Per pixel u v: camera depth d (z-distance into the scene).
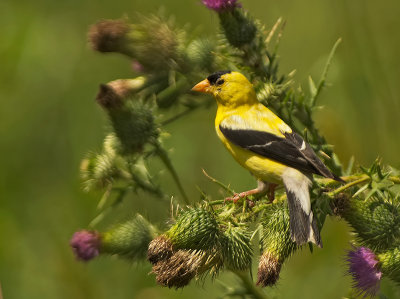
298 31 12.77
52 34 13.58
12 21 13.56
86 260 8.76
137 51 9.18
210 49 9.22
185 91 9.39
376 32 12.14
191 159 12.59
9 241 12.06
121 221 9.00
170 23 9.41
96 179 9.16
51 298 11.80
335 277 10.92
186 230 7.35
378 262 7.43
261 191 8.39
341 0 12.37
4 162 12.83
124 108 8.99
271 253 7.47
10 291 11.88
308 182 7.96
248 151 8.67
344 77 11.99
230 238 7.50
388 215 7.66
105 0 13.41
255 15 13.14
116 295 11.58
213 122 12.77
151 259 7.35
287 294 10.95
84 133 13.06
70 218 12.23
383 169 7.93
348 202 7.69
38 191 12.68
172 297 11.20
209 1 8.88
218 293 10.57
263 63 8.94
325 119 11.44
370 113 11.76
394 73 11.92
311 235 7.27
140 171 9.19
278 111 8.58
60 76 13.35
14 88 13.31
